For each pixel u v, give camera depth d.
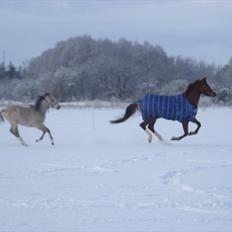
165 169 12.39
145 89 77.94
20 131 25.52
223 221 7.50
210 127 27.45
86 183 10.51
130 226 7.25
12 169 12.48
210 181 10.73
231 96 60.41
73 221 7.51
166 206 8.42
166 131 25.27
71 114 42.09
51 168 12.62
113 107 53.88
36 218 7.68
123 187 10.06
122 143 19.44
